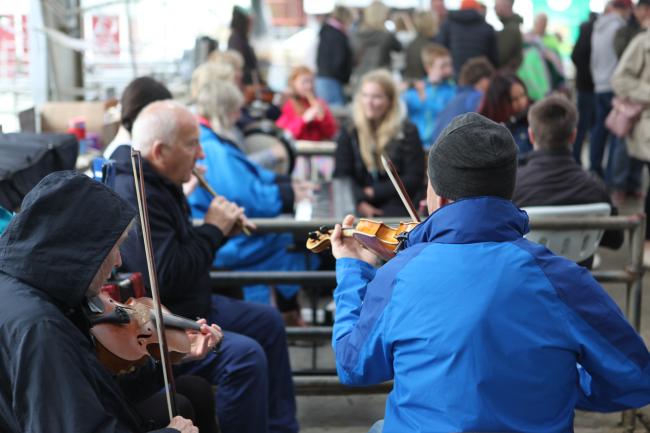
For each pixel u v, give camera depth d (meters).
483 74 6.32
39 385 1.94
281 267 4.77
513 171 2.05
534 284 1.96
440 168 2.06
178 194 3.35
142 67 9.72
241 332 3.57
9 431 2.03
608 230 3.89
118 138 4.11
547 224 3.58
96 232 2.09
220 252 4.66
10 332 1.97
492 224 2.02
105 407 2.08
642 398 2.04
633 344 2.00
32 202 2.07
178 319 2.70
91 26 9.13
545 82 9.35
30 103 8.00
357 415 4.17
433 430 1.94
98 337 2.36
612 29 8.41
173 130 3.24
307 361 4.79
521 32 9.88
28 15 7.56
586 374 2.12
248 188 4.63
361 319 2.08
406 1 15.30
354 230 2.41
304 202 5.07
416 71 10.51
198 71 4.97
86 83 9.17
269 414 3.58
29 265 2.04
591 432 3.87
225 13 11.61
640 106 6.65
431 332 1.95
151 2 9.74
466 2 9.90
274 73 12.73
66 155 3.67
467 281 1.96
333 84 10.53
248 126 6.10
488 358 1.92
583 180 3.91
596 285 2.01
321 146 6.86
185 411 2.74
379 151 5.34
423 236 2.10
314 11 11.43
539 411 1.95
